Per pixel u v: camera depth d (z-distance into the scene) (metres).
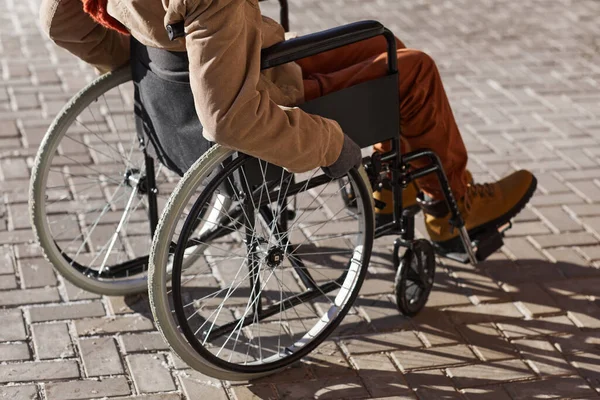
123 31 2.41
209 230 2.96
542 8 6.50
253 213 2.49
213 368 2.52
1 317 2.84
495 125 4.54
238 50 2.08
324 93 2.57
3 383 2.54
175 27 2.12
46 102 4.41
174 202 2.31
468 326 2.97
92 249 3.27
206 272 3.19
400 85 2.70
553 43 5.78
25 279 3.05
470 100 4.82
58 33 2.55
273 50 2.26
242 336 2.86
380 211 3.20
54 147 2.70
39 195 2.71
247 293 3.08
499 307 3.08
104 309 2.92
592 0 6.75
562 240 3.54
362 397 2.60
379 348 2.83
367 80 2.58
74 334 2.79
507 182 3.16
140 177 2.86
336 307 2.76
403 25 5.94
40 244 2.77
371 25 2.41
